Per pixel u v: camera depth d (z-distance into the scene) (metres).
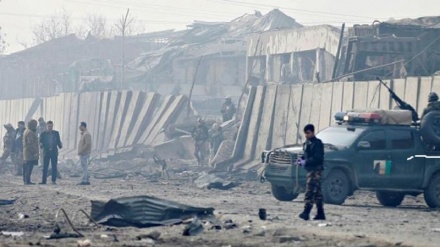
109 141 105.50
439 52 78.19
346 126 45.31
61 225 32.59
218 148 81.19
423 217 37.22
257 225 31.44
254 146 77.31
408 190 44.28
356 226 31.64
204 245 25.83
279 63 130.00
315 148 33.72
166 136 92.81
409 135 44.62
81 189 55.06
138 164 83.25
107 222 32.38
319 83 70.62
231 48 149.88
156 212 32.16
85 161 61.59
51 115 125.50
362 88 65.19
